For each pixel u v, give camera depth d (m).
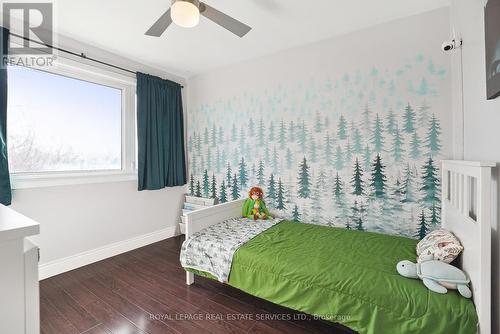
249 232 2.16
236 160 3.07
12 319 0.59
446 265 1.27
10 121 2.09
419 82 2.03
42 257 2.22
